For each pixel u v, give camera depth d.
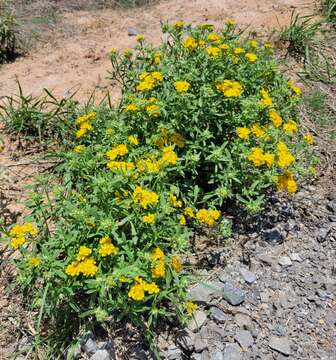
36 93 5.00
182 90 3.52
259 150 3.48
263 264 3.60
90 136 3.97
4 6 6.29
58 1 6.63
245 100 3.79
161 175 3.27
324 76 5.35
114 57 4.43
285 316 3.29
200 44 4.03
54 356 3.07
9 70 5.40
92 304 2.96
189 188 3.79
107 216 3.09
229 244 3.71
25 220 3.52
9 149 4.40
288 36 5.66
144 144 3.80
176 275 3.06
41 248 3.11
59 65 5.45
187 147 3.76
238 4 6.52
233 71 3.98
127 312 2.97
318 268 3.59
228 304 3.33
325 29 5.93
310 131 4.73
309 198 4.09
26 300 3.34
